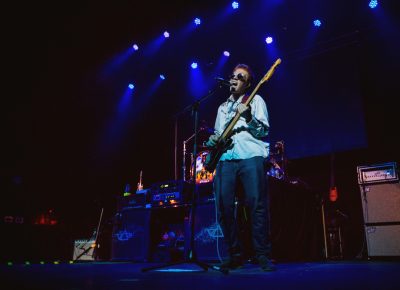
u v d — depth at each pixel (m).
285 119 6.00
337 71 5.75
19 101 6.32
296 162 5.93
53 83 6.64
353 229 5.31
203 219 3.92
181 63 7.07
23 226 4.91
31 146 6.36
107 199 6.48
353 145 5.39
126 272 2.62
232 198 2.91
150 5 6.44
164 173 7.15
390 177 4.38
